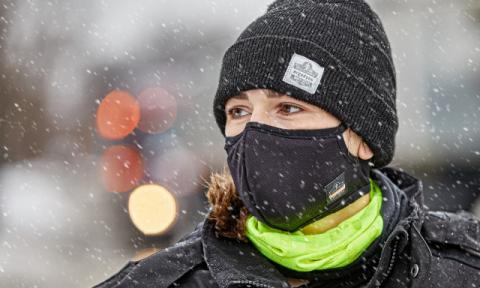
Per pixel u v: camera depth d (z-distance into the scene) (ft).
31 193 85.40
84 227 73.10
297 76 16.19
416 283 15.30
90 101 115.14
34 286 59.26
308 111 16.38
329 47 16.53
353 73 16.62
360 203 16.85
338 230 16.06
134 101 98.58
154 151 75.51
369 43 17.12
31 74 122.11
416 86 58.75
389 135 17.37
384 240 16.02
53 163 108.88
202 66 83.82
